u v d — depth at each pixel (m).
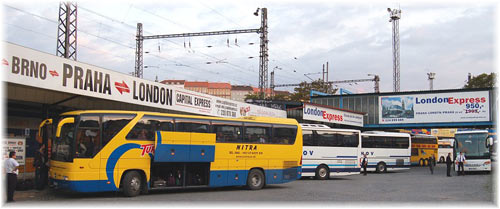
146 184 16.56
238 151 19.36
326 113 42.81
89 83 18.34
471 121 46.56
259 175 20.14
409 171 40.16
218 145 18.69
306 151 28.36
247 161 19.64
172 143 17.05
